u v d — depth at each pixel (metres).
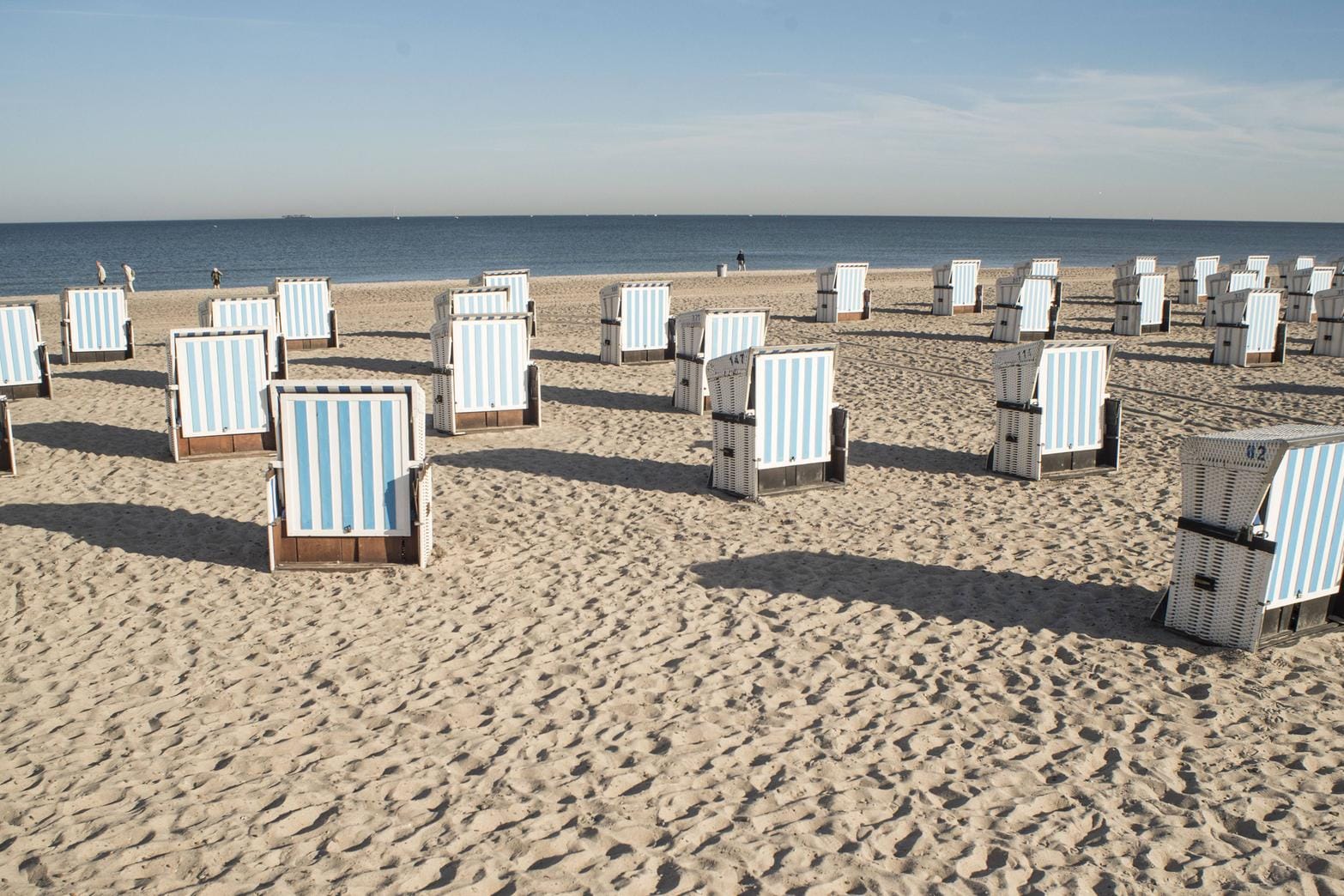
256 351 11.17
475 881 3.88
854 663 5.95
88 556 7.84
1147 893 3.85
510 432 12.60
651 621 6.58
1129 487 10.05
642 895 3.80
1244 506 5.94
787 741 5.03
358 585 7.22
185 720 5.24
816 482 10.02
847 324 24.36
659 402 14.64
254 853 4.07
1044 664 5.95
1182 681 5.73
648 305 18.12
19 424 12.95
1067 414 10.41
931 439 12.25
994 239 147.50
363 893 3.79
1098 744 5.02
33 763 4.81
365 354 19.33
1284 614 6.27
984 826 4.30
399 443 7.39
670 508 9.27
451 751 4.91
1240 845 4.18
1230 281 23.45
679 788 4.57
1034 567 7.66
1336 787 4.65
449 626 6.50
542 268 69.69
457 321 12.19
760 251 101.62
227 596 7.00
